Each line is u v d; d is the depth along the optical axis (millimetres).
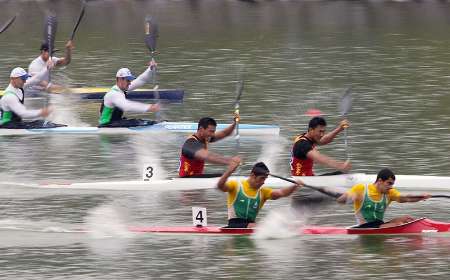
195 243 48594
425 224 49500
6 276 44625
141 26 131750
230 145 70125
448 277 43562
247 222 49750
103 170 63094
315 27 128500
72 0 155750
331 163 54938
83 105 85875
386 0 149750
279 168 63094
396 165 63281
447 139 70438
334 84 92250
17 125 72938
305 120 77812
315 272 44500
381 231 49188
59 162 65250
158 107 73500
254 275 44281
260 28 128500
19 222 52281
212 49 113625
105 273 44875
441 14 137125
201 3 153125
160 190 58219
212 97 87688
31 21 136750
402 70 98562
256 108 82625
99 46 116750
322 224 51312
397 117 78062
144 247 48250
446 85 90812
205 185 57938
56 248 48312
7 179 60875
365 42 116000
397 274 44094
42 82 87062
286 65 102500
